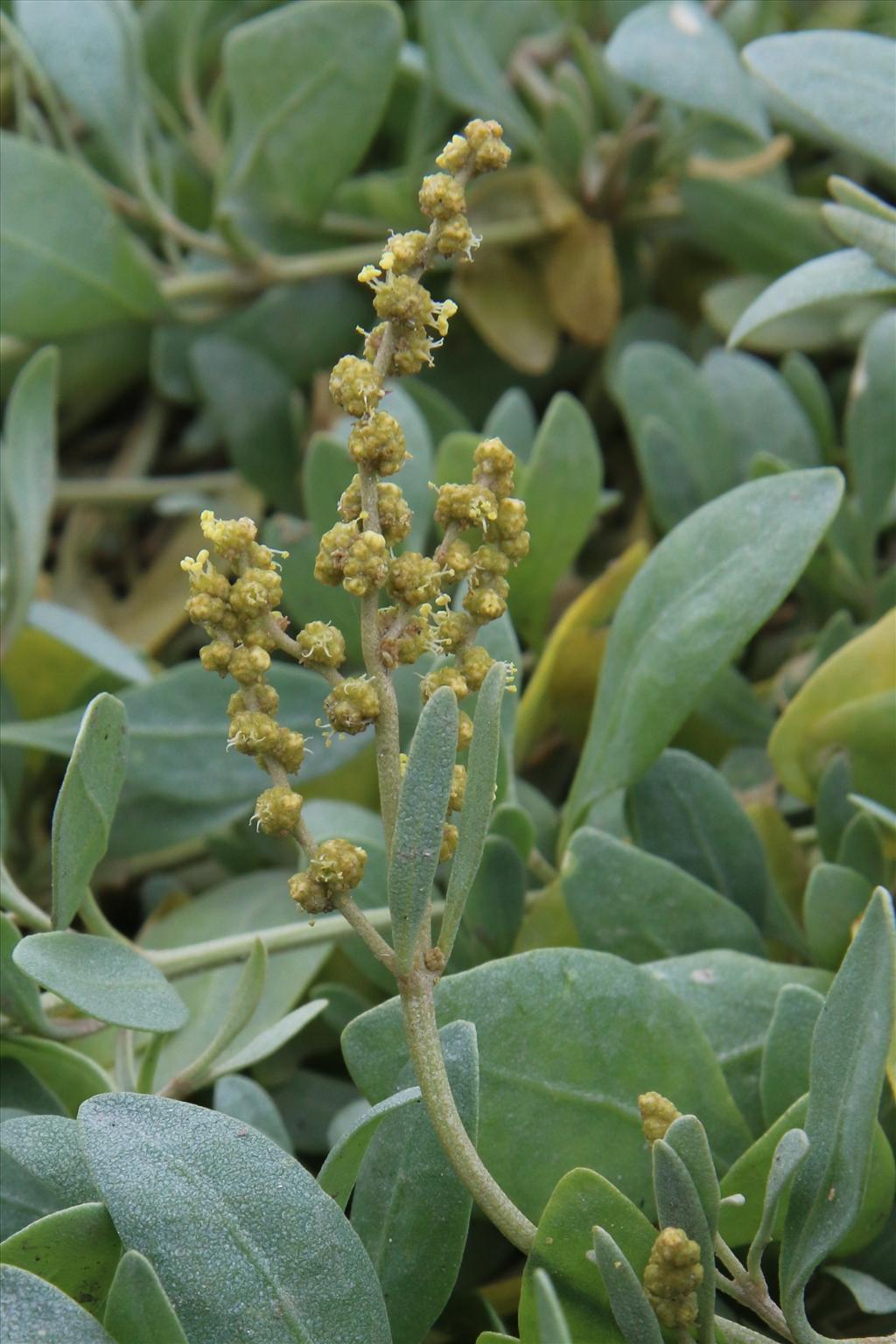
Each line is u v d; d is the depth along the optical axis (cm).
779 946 36
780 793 39
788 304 35
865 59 36
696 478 40
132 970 33
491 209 47
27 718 41
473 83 45
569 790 40
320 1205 31
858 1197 31
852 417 40
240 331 46
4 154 40
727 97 39
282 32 41
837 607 40
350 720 31
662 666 35
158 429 51
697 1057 33
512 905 36
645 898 35
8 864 40
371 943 31
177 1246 31
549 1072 33
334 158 42
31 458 39
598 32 51
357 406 31
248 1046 35
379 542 31
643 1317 31
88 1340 31
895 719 36
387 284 32
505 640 36
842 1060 31
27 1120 32
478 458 32
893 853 36
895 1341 32
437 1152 32
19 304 41
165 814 38
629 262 49
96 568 50
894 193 50
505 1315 35
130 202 46
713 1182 31
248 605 31
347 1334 31
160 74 49
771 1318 31
